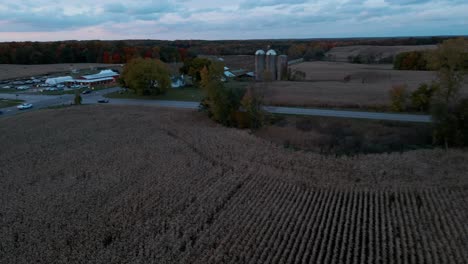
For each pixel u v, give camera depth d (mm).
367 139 38469
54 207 24438
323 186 27219
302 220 22109
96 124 48219
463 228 20562
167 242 20016
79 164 32781
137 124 48094
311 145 37938
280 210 23344
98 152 36156
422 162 31891
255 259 18234
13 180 29234
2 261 18625
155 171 30750
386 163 31953
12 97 75188
